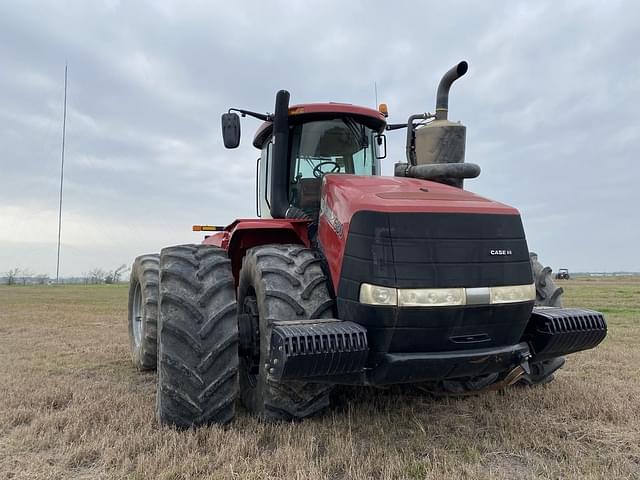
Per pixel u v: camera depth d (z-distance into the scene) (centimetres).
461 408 398
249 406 379
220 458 296
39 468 294
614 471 284
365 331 298
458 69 401
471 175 396
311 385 344
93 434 340
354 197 332
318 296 335
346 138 457
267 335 326
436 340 305
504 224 326
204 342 335
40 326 980
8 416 385
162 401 337
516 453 313
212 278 350
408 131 441
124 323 1039
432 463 296
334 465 294
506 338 323
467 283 306
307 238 405
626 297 1997
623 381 492
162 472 280
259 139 538
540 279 434
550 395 423
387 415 378
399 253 301
